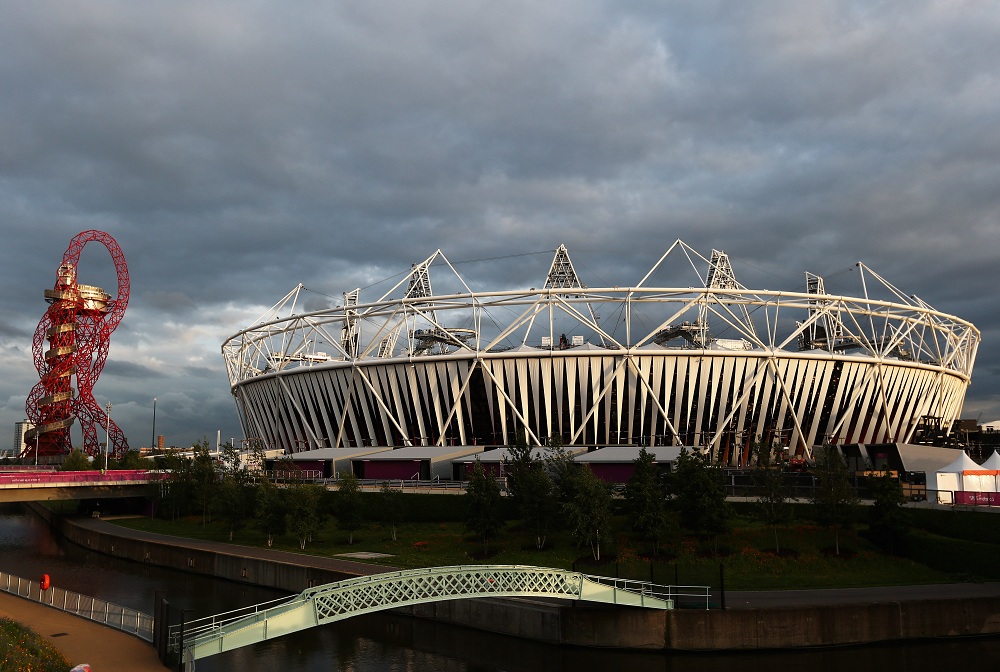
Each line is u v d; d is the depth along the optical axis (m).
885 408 90.44
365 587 31.83
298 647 37.41
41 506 103.44
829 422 88.81
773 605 36.50
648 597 36.25
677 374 84.56
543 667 34.09
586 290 83.94
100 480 81.25
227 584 51.81
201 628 29.23
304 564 48.19
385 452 85.88
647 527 47.38
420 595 33.22
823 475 50.03
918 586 41.50
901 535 47.50
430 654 36.06
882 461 71.75
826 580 43.09
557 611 36.97
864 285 92.88
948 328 98.62
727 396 84.88
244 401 113.12
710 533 49.78
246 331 106.44
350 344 95.12
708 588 36.78
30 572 57.50
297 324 100.06
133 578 54.66
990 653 35.31
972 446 92.44
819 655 35.06
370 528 62.44
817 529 50.72
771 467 55.38
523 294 85.19
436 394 87.88
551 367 85.12
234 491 66.12
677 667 34.06
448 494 63.66
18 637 27.50
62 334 128.25
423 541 55.31
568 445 83.44
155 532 71.00
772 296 87.12
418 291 103.56
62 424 125.75
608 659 34.97
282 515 58.12
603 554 48.62
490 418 88.19
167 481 83.75
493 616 39.12
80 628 31.84
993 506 49.31
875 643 36.09
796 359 85.75
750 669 33.88
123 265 136.25
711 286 102.31
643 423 84.94
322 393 96.19
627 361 84.06
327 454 88.56
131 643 29.47
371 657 35.75
